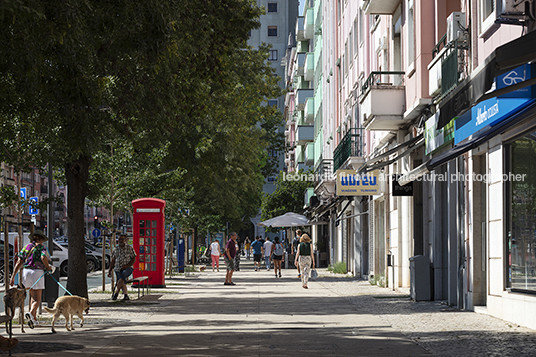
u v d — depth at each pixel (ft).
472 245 51.49
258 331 41.22
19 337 39.09
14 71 33.01
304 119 229.86
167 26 35.32
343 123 134.51
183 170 105.40
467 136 49.44
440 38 64.59
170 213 121.80
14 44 31.50
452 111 37.40
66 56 35.24
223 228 218.18
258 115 116.88
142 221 89.10
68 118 36.17
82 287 61.26
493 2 46.52
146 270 88.79
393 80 82.23
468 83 34.06
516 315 42.60
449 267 56.54
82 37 35.83
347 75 133.69
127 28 34.32
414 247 71.10
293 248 179.22
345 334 39.27
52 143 54.60
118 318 50.01
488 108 44.39
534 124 39.78
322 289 84.23
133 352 32.89
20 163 56.44
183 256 135.85
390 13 84.12
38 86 34.91
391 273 85.66
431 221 65.98
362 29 114.73
